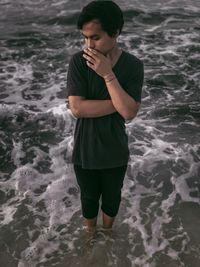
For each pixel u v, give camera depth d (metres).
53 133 5.42
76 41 8.17
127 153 2.82
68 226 3.89
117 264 3.50
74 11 9.66
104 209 3.32
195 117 5.76
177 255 3.59
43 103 6.09
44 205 4.16
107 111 2.55
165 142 5.20
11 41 8.13
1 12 9.70
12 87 6.51
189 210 4.12
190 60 7.40
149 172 4.65
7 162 4.88
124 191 4.34
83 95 2.55
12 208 4.12
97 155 2.71
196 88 6.51
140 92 2.56
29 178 4.58
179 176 4.61
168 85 6.59
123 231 3.81
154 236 3.78
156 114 5.80
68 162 4.86
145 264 3.50
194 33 8.56
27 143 5.22
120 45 8.00
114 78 2.39
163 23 9.09
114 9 2.26
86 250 3.62
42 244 3.70
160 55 7.59
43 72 6.98
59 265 3.50
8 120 5.67
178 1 10.40
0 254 3.60
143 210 4.09
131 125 5.52
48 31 8.63
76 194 4.33
